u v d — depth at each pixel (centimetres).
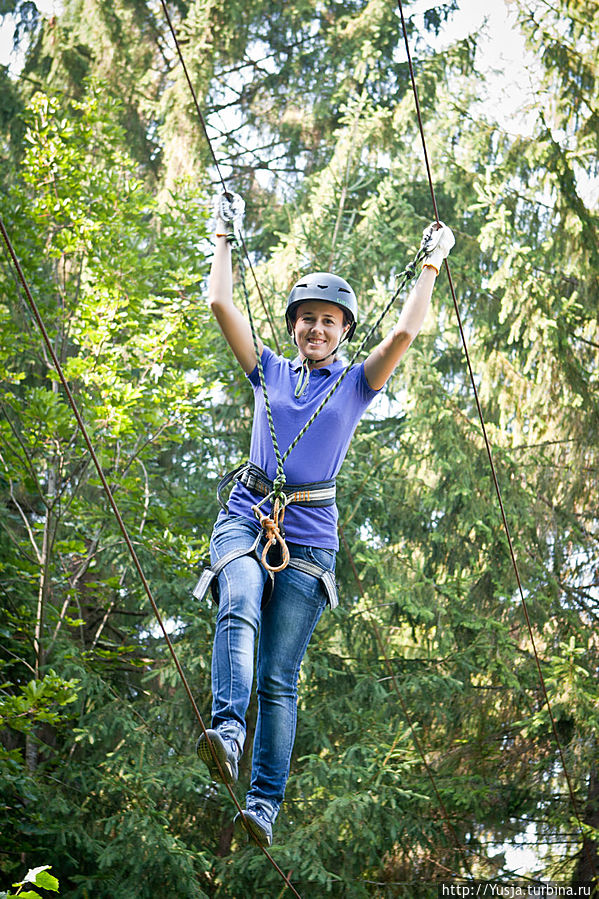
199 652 1080
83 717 1010
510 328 1401
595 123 1409
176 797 1075
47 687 801
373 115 1392
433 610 1210
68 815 975
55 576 1040
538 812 1173
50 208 1024
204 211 1084
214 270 369
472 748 1197
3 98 1488
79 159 1047
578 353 1402
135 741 1012
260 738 351
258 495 356
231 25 1570
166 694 1177
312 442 358
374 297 1238
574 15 1413
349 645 1197
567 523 1348
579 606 1333
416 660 1190
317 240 1275
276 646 349
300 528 353
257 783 351
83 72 1548
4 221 1026
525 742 1224
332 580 356
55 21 1538
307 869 978
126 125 1549
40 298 1062
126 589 1187
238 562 341
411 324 364
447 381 1451
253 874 1027
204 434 1151
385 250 1295
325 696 1149
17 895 376
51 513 1038
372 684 1112
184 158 1452
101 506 1027
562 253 1396
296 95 1645
